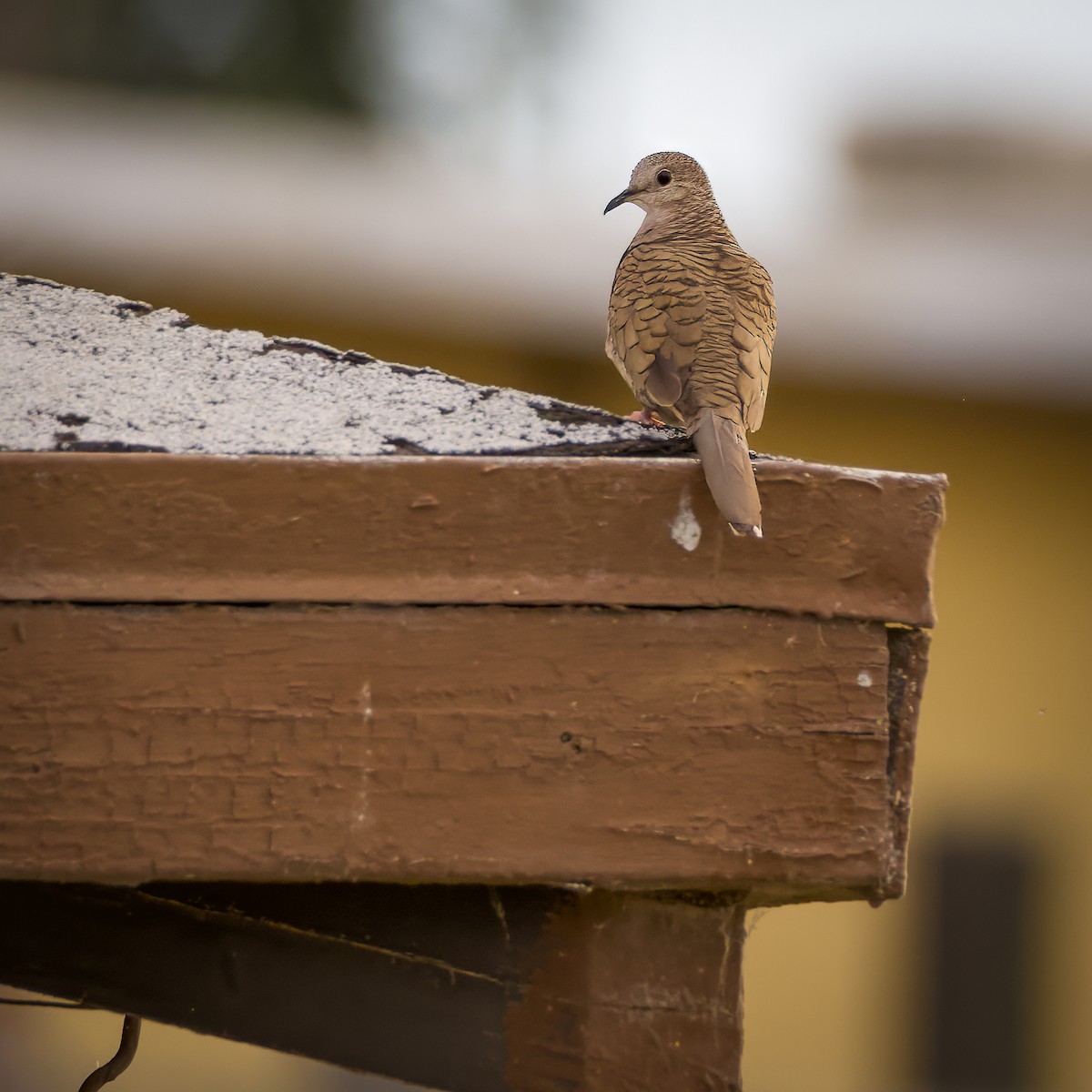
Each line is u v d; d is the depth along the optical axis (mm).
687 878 8922
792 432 18516
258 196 19156
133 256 17828
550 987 8961
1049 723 18844
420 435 8984
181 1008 8984
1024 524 18766
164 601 8922
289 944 8977
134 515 8922
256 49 32688
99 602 8922
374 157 23297
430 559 8930
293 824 8922
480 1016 8969
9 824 8914
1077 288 19781
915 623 8938
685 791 8930
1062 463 18781
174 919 8984
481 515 8930
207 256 17734
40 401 9000
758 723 8930
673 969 8961
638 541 8930
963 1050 18625
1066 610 18797
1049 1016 18688
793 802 8930
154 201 18703
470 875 8922
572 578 8930
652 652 8930
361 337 18047
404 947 8977
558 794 8930
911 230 22891
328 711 8922
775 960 18531
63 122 22547
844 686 8938
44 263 17766
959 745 18844
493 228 19000
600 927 8961
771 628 8938
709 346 9469
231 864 8922
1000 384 18266
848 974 18578
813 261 20188
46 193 18781
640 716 8930
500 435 9000
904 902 18703
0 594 8922
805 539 8938
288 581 8922
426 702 8930
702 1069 8953
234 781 8922
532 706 8930
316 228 18375
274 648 8922
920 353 18203
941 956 18672
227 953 8984
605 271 18672
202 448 8953
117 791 8922
